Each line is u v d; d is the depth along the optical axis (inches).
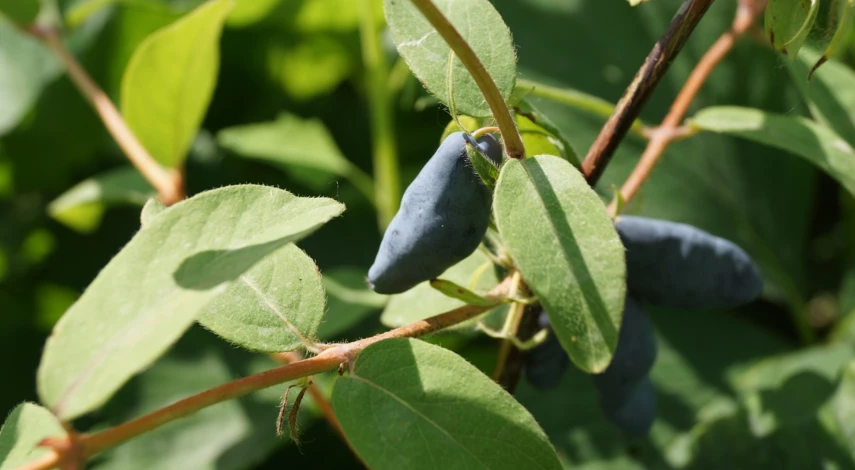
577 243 8.7
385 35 17.2
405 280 9.3
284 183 17.2
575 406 13.6
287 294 9.4
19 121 17.4
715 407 13.8
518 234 8.7
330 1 17.0
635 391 10.7
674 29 9.7
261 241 8.3
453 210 9.0
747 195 15.9
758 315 16.1
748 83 15.8
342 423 8.9
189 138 13.3
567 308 8.7
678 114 11.6
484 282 10.5
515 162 8.9
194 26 12.4
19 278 17.4
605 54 15.9
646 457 13.2
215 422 14.1
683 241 10.0
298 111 18.7
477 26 9.4
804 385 12.9
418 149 17.2
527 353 10.6
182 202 8.4
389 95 15.2
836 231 17.7
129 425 8.4
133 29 17.6
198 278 8.2
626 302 10.3
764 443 12.7
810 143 11.0
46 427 8.6
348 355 9.1
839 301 15.9
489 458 8.9
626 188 11.2
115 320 8.1
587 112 15.2
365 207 16.8
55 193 18.5
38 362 16.6
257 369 14.9
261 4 16.9
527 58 15.9
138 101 12.9
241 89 18.7
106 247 17.5
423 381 9.0
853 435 12.4
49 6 14.7
